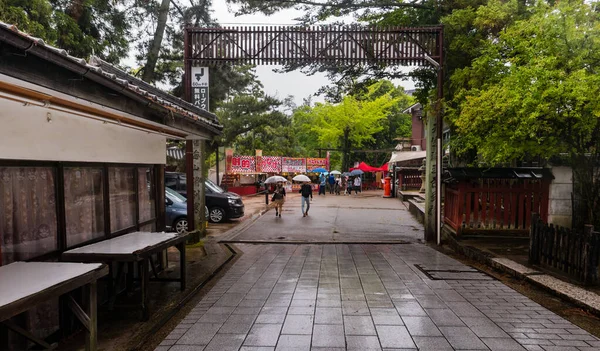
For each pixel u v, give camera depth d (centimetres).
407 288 559
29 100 319
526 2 818
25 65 252
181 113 517
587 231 525
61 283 283
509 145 655
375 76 1113
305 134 4200
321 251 847
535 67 570
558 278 564
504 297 516
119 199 554
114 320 446
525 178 825
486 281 595
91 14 1198
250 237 1040
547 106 551
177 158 2016
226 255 805
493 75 744
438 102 885
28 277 297
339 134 3334
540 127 592
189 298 523
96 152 480
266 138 3186
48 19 945
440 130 936
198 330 412
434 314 453
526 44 634
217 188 1458
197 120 590
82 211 461
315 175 3466
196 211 977
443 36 916
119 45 1295
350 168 3731
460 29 894
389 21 1056
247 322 432
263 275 638
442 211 1048
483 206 866
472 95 751
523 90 589
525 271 599
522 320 435
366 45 930
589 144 667
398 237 1054
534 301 501
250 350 362
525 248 773
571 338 389
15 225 360
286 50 929
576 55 576
